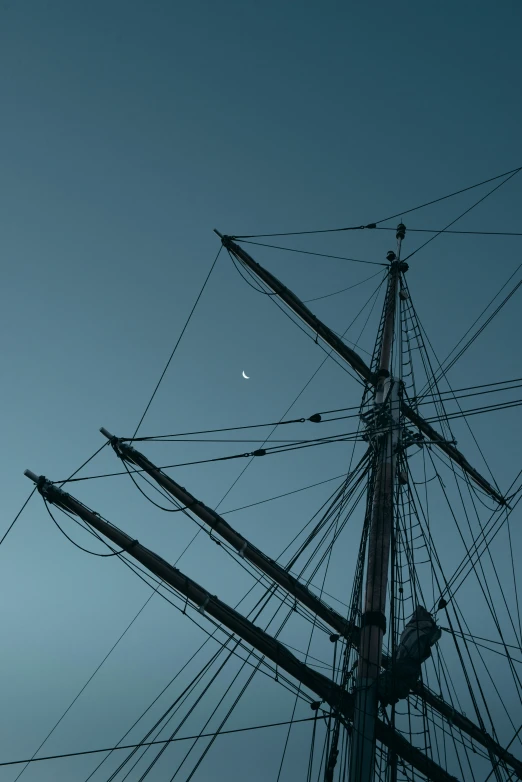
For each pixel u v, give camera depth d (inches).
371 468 778.8
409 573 699.4
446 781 595.5
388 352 874.8
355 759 542.9
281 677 627.2
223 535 715.4
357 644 663.1
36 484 641.6
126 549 643.5
